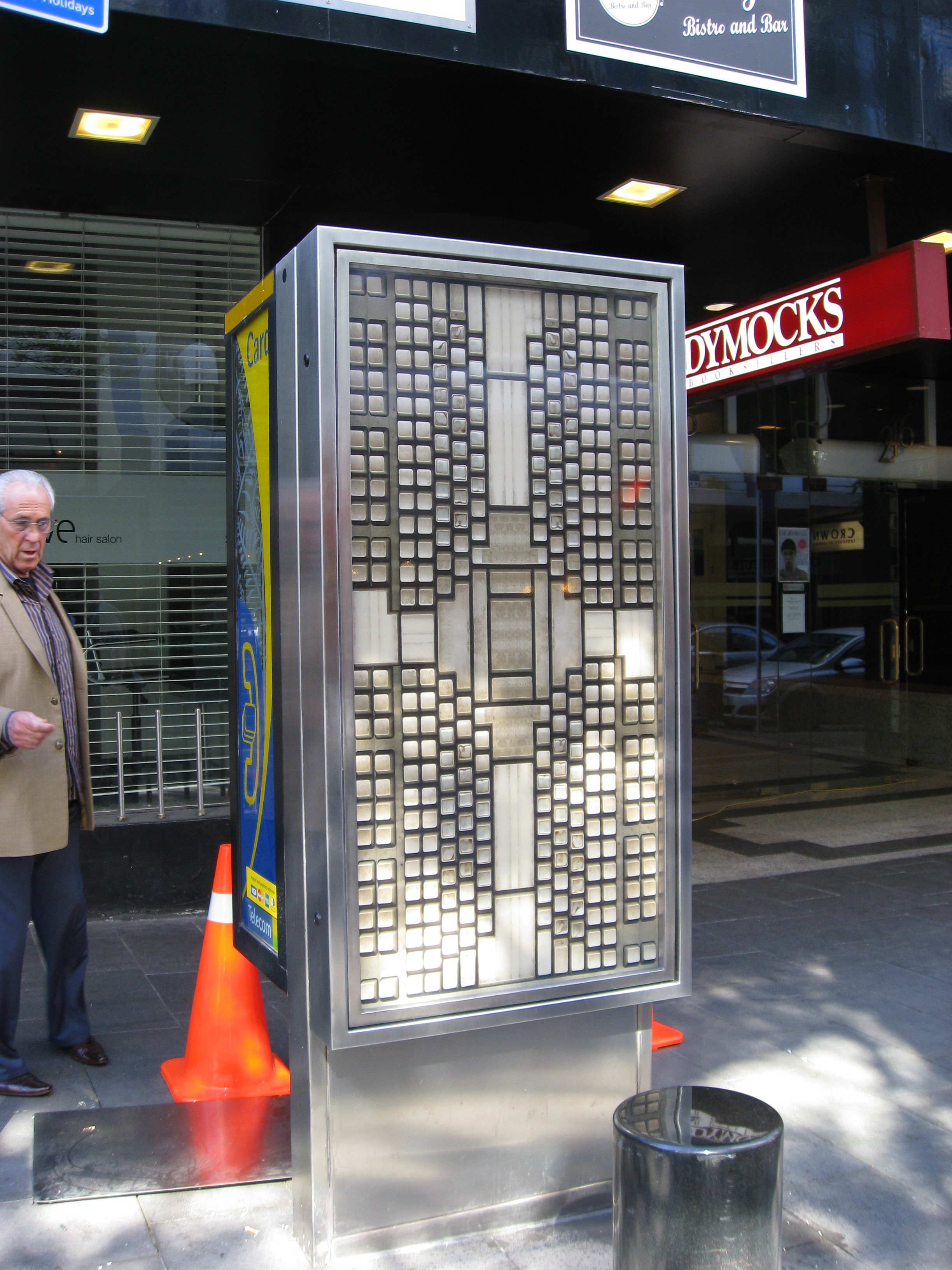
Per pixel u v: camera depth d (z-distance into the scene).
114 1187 2.98
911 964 4.96
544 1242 2.75
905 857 7.09
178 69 4.43
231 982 3.68
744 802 9.15
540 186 5.86
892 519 9.98
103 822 5.68
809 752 9.66
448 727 2.68
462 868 2.71
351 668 2.53
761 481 9.34
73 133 5.07
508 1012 2.71
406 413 2.61
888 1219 2.92
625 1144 2.28
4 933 3.53
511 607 2.75
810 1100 3.60
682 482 2.92
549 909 2.82
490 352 2.70
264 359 2.86
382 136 5.17
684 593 2.94
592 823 2.87
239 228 6.26
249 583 3.06
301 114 4.91
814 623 9.65
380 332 2.57
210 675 6.15
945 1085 3.72
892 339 4.86
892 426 9.89
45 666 3.61
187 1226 2.82
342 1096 2.63
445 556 2.66
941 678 10.33
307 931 2.63
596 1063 2.93
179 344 6.15
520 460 2.74
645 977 2.91
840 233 6.71
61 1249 2.72
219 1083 3.64
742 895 6.19
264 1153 3.19
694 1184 2.18
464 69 4.49
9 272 5.86
